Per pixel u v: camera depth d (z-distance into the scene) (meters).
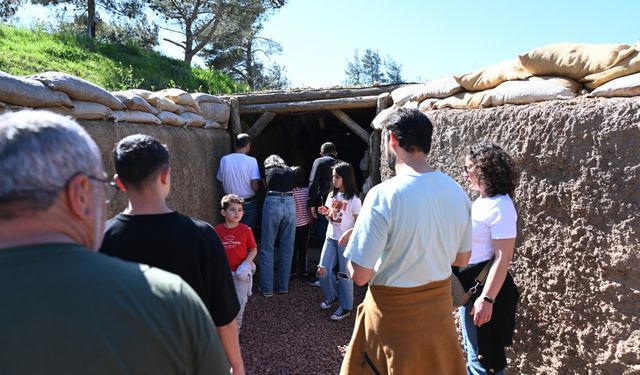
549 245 2.97
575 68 3.11
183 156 4.98
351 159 10.70
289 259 5.63
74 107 3.18
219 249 1.85
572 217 2.83
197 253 1.77
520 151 3.15
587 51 3.10
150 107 4.38
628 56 2.86
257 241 8.15
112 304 0.89
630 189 2.56
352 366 2.24
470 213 2.21
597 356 2.69
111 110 3.71
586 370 2.76
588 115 2.74
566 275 2.87
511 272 3.22
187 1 18.70
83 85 3.31
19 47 8.28
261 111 6.95
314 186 5.86
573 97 3.06
